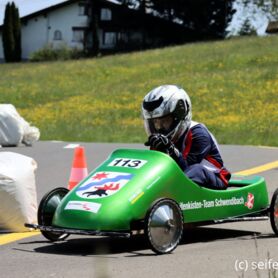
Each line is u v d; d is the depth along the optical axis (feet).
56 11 524.93
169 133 50.26
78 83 272.72
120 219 44.57
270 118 171.63
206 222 48.88
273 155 107.55
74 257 45.42
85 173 67.72
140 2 518.78
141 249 47.37
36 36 527.81
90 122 187.73
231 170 92.27
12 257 46.14
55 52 477.77
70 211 45.73
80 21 522.47
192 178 48.78
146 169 46.83
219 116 180.24
